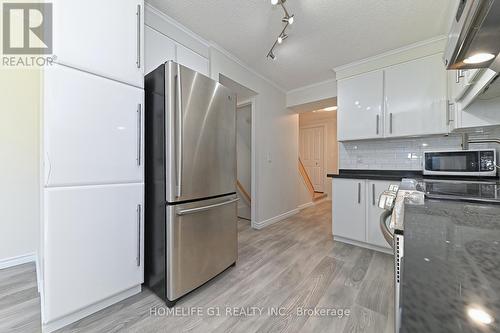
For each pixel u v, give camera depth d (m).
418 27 1.97
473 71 1.32
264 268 1.96
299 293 1.57
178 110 1.44
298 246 2.50
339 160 3.04
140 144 1.48
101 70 1.30
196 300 1.49
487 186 1.37
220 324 1.26
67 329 1.19
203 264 1.63
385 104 2.40
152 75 1.56
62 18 1.15
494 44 0.81
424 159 2.16
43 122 1.13
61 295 1.16
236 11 1.82
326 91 3.30
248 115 3.72
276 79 3.25
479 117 1.77
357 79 2.61
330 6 1.73
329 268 1.95
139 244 1.48
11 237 1.97
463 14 0.70
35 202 2.08
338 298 1.51
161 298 1.47
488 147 2.02
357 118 2.59
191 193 1.54
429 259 0.40
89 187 1.25
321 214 4.09
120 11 1.39
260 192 3.21
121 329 1.21
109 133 1.33
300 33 2.09
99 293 1.30
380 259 2.14
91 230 1.26
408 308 0.26
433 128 2.12
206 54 2.27
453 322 0.23
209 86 1.69
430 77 2.14
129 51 1.43
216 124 1.76
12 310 1.35
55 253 1.14
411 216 0.71
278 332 1.20
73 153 1.19
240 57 2.58
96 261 1.28
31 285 1.64
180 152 1.45
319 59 2.60
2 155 1.94
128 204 1.43
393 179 2.22
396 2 1.68
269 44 2.31
